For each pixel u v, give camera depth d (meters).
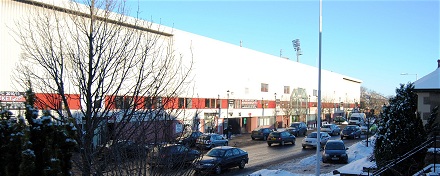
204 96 42.81
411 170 12.26
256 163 23.75
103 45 8.54
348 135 41.88
